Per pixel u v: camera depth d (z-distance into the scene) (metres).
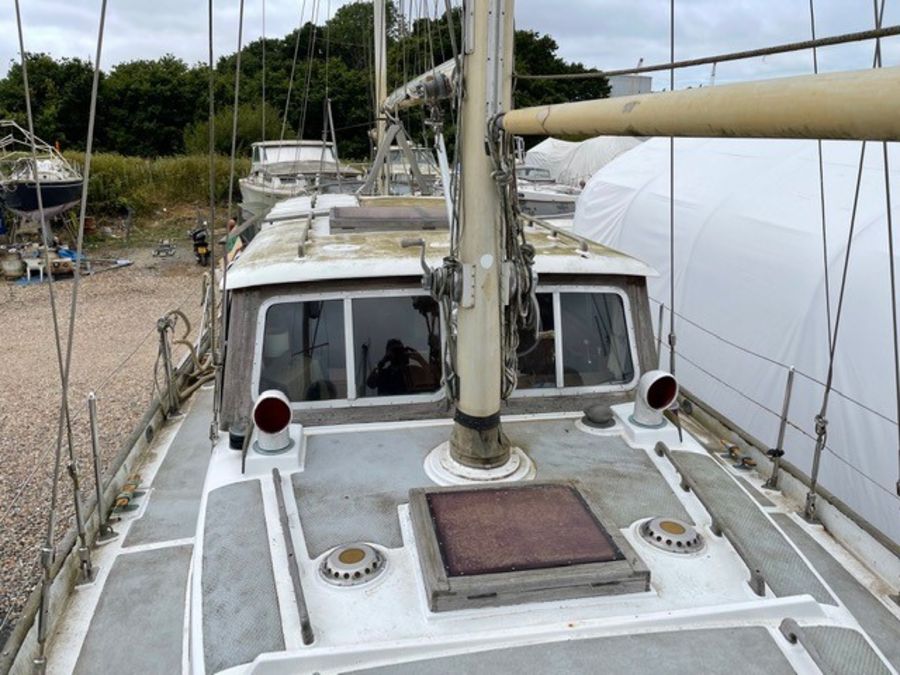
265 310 3.14
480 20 2.28
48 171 18.45
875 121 0.98
